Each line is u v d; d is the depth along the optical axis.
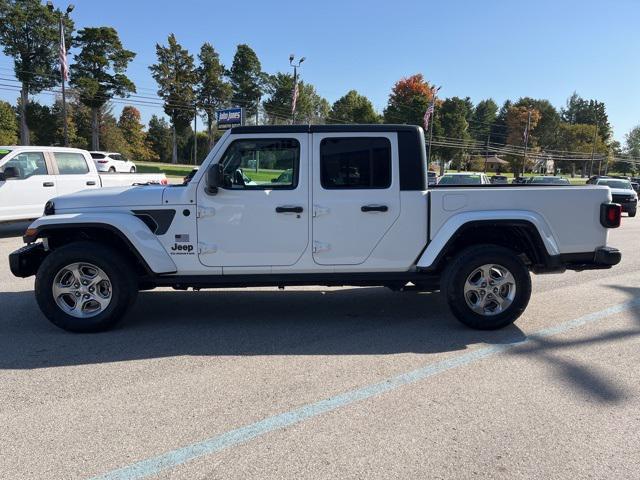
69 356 4.58
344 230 5.18
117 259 5.09
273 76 89.12
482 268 5.23
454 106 102.88
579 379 4.11
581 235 5.37
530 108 123.75
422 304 6.44
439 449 3.08
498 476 2.82
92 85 59.47
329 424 3.37
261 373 4.21
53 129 61.66
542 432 3.29
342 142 5.14
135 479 2.78
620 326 5.56
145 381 4.05
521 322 5.70
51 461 2.95
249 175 5.18
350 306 6.33
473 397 3.78
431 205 5.19
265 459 2.97
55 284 5.10
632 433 3.28
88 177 12.28
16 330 5.31
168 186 5.48
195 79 75.75
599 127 144.50
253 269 5.20
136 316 5.85
